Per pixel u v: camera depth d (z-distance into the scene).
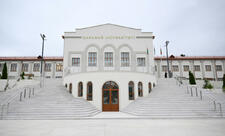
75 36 26.16
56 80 25.97
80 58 25.64
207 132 8.43
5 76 25.59
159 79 25.14
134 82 19.12
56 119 12.91
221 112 13.62
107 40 26.19
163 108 14.74
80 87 19.39
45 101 15.46
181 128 9.42
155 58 34.66
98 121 11.97
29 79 25.67
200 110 14.21
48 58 35.66
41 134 8.07
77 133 8.27
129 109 16.72
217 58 34.28
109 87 18.62
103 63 25.50
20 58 35.28
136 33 26.47
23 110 13.74
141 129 9.17
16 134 8.08
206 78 33.81
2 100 15.63
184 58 34.62
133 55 25.83
